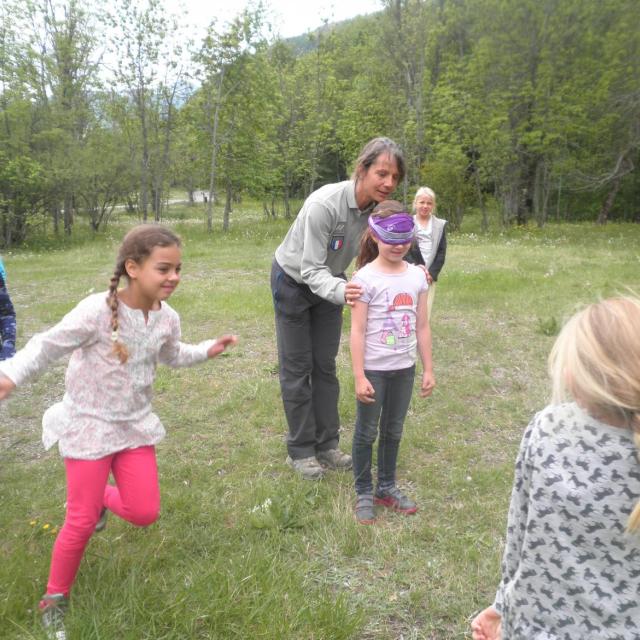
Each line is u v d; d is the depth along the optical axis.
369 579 2.79
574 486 1.33
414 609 2.59
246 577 2.65
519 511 1.48
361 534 3.09
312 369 3.77
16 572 2.65
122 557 2.81
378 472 3.41
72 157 20.11
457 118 22.91
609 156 22.16
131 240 2.32
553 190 32.31
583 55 20.81
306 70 28.33
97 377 2.38
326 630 2.39
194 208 41.22
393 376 3.15
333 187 3.35
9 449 4.22
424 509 3.38
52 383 5.54
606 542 1.33
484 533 3.11
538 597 1.42
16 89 19.23
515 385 5.43
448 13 25.53
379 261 3.10
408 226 2.96
